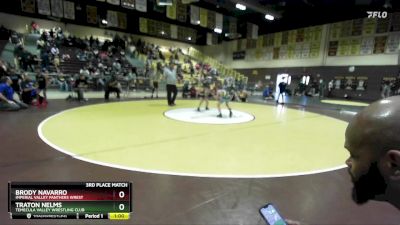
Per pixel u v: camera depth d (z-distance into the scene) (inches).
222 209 96.0
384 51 658.2
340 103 572.4
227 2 629.6
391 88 634.8
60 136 192.1
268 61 941.8
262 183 121.9
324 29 776.9
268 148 185.8
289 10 714.2
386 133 17.4
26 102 339.9
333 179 129.8
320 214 95.1
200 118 299.9
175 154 161.8
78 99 422.0
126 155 154.9
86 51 822.5
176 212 92.4
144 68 808.3
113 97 511.2
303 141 211.6
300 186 120.2
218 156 161.6
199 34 1111.6
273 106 478.9
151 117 292.2
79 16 874.8
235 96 580.1
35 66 612.7
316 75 801.6
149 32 873.5
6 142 170.2
